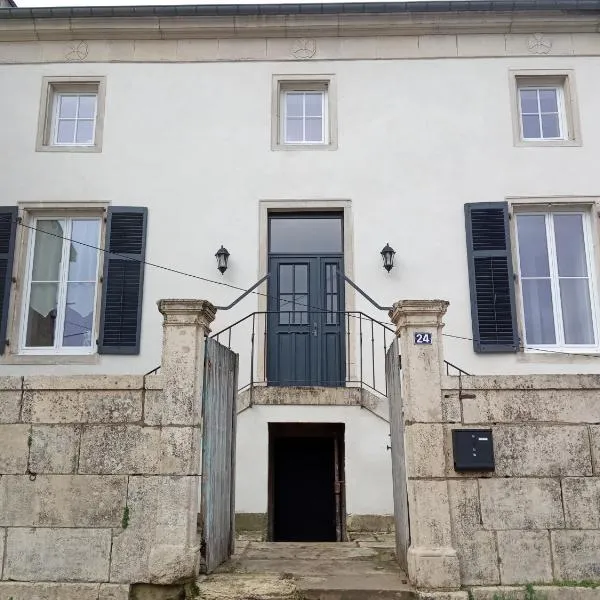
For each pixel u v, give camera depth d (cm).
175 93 829
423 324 468
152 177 805
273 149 812
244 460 684
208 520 476
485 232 774
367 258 781
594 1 804
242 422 691
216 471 505
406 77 827
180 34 837
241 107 824
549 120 830
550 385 459
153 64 838
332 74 830
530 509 443
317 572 480
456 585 427
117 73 834
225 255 775
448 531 436
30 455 456
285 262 809
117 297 767
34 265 801
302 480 759
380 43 835
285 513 751
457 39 833
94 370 752
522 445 452
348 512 672
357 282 776
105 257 778
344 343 789
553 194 786
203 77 833
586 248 786
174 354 463
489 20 820
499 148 802
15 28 831
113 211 790
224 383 539
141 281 773
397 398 509
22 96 828
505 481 446
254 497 677
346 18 822
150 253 785
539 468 448
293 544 602
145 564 437
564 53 823
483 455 445
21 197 798
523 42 829
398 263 777
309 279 806
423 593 424
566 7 806
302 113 845
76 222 812
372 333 736
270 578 454
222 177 805
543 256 790
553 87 837
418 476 445
